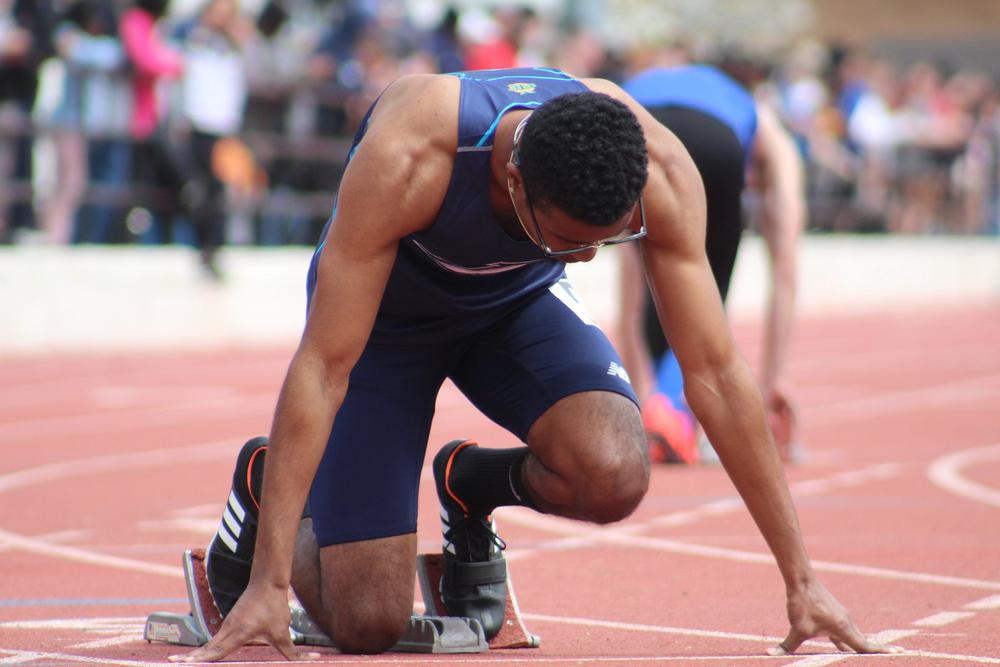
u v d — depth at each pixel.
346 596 10.16
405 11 44.62
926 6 100.81
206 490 18.81
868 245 62.22
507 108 9.27
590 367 10.44
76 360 35.47
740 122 18.61
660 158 9.58
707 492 18.34
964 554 14.45
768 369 21.02
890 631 10.86
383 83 39.50
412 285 10.34
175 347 39.03
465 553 10.87
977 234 71.44
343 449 10.45
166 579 13.38
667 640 10.75
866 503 17.69
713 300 9.74
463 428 25.81
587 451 9.91
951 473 20.23
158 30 35.59
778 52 72.75
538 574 13.66
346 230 9.26
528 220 9.02
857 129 61.03
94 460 21.52
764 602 12.29
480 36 49.06
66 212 37.03
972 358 39.75
